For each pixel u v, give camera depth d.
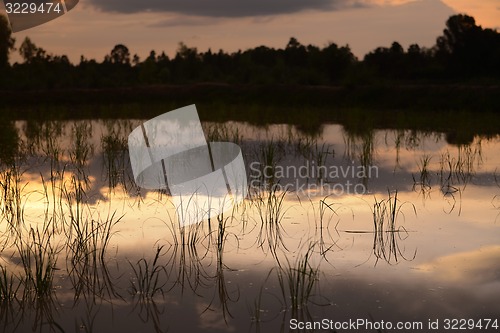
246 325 5.17
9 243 7.13
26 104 26.44
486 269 6.30
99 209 8.62
